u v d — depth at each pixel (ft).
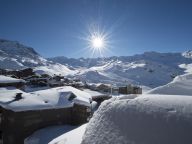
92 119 40.47
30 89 144.36
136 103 35.37
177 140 27.48
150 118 31.55
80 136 48.88
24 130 78.69
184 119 29.14
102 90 198.90
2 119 83.30
